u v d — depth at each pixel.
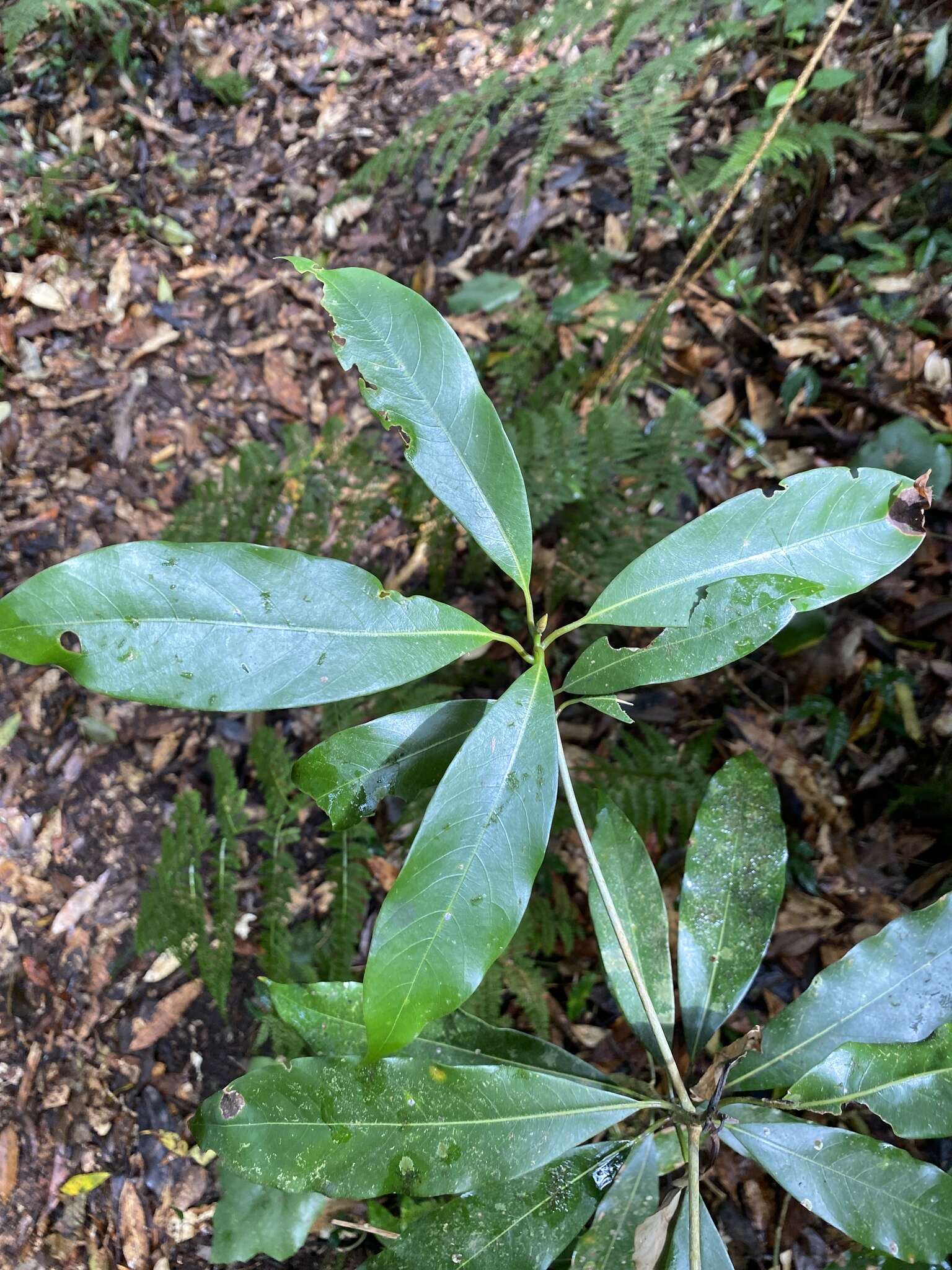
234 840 0.75
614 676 0.36
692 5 0.81
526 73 1.10
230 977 0.70
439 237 1.09
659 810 0.67
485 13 1.24
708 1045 0.64
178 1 1.29
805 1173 0.40
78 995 0.76
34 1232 0.66
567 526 0.79
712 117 1.00
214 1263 0.62
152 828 0.83
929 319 0.88
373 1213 0.62
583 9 0.84
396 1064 0.39
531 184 0.85
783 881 0.47
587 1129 0.40
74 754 0.86
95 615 0.31
